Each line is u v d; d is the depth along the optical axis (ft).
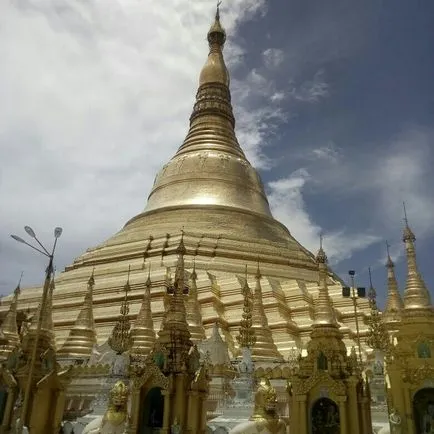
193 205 239.09
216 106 284.82
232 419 112.98
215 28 308.40
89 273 218.38
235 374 136.05
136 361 125.90
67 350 163.02
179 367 101.50
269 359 148.97
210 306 181.47
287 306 185.98
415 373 97.25
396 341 114.32
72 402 134.41
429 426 94.48
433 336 102.53
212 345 140.67
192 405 99.71
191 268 201.67
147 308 161.38
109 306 194.39
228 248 215.72
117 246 228.02
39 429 103.86
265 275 207.00
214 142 269.85
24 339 112.88
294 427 95.50
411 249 120.98
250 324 137.08
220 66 297.33
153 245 218.59
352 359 99.45
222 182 250.57
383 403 115.85
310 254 245.65
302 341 173.17
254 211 246.68
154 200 257.34
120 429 99.76
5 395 105.09
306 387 96.43
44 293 100.58
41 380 105.81
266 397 102.01
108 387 125.90
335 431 92.99
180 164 260.42
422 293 114.11
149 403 101.40
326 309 106.52
